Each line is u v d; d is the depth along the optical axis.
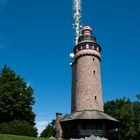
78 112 53.69
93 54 57.69
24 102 57.88
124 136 65.88
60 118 62.56
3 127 48.59
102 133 48.69
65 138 51.47
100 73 58.41
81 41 59.22
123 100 73.12
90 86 55.16
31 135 49.94
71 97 61.12
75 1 69.19
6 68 61.81
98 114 51.56
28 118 59.12
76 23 67.19
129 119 66.25
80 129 49.31
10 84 57.97
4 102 55.47
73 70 62.53
